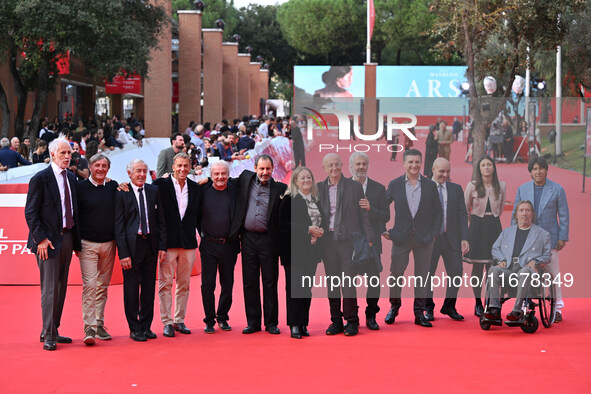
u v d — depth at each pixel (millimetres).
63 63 28734
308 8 68375
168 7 37719
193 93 42562
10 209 11211
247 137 23125
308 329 8570
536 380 6473
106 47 26828
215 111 46281
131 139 25219
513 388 6254
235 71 53031
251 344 7820
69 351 7535
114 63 27094
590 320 8883
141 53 27719
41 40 25453
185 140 13430
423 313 8664
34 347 7691
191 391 6195
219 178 8352
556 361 7070
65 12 24891
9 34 26453
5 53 27422
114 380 6516
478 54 21500
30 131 27859
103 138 20609
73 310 9406
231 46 52906
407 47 67125
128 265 7945
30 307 9586
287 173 29266
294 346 7711
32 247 7582
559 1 18844
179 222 8250
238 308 9664
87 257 7895
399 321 8922
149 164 21969
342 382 6426
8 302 9859
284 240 8211
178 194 8289
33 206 7559
